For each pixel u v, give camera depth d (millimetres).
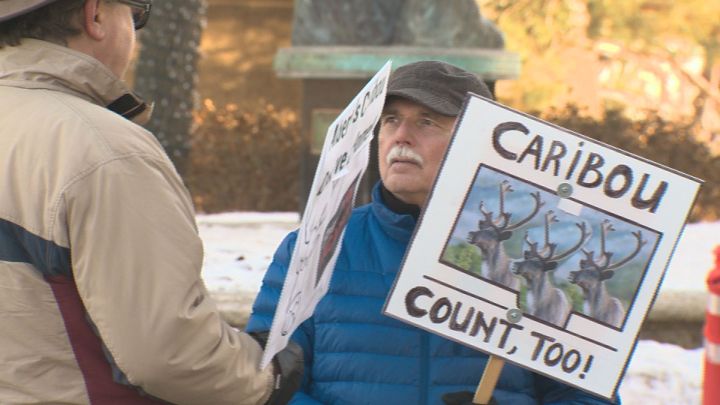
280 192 33688
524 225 7859
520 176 7852
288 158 33719
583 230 7863
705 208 33281
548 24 52438
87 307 7016
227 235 26516
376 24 26125
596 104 53844
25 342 7109
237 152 33625
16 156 7168
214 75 56438
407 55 25672
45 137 7141
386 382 8492
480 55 25750
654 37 53500
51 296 7117
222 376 7156
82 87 7473
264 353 7223
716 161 33625
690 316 20359
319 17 26359
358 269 8664
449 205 7844
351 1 26109
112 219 6957
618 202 7863
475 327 7875
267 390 7523
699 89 54219
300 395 8609
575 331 7871
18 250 7145
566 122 35219
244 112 35406
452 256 7848
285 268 8781
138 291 6926
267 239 25906
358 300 8602
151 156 7152
